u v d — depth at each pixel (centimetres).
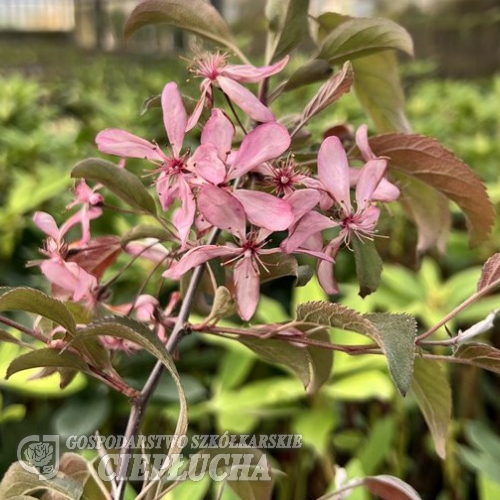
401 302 43
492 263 17
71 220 20
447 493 44
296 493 44
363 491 28
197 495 29
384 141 20
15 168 59
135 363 37
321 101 18
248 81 18
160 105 19
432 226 23
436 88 101
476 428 36
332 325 17
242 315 17
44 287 43
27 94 72
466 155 65
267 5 21
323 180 17
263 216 16
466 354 16
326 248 17
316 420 37
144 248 20
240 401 38
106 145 17
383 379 37
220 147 16
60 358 17
